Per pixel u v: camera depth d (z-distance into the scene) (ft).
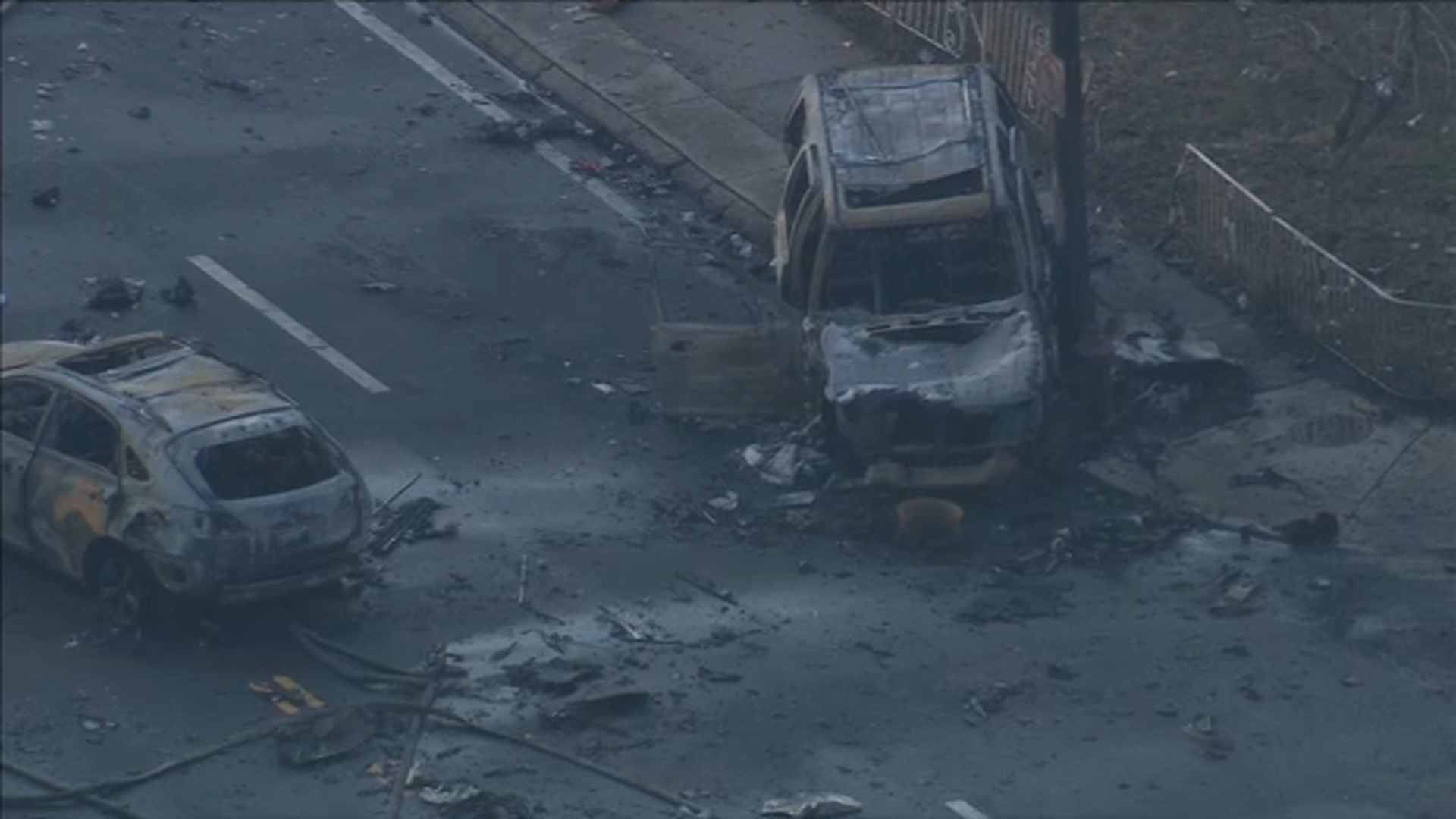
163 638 216.33
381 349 268.41
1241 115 302.45
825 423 246.27
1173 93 308.60
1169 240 283.18
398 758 199.00
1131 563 229.45
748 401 255.29
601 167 306.35
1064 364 249.96
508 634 218.38
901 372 238.68
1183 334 264.52
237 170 302.04
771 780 196.24
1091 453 247.29
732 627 219.41
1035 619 220.43
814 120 259.60
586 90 320.50
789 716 205.26
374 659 213.66
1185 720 203.92
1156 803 192.13
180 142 306.96
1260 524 234.79
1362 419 250.16
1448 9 300.20
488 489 243.81
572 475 246.68
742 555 232.32
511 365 266.77
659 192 301.63
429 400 259.60
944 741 201.46
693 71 323.16
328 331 271.28
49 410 221.05
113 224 289.53
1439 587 223.51
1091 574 227.81
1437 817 189.37
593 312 277.03
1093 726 203.21
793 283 255.09
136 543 212.64
